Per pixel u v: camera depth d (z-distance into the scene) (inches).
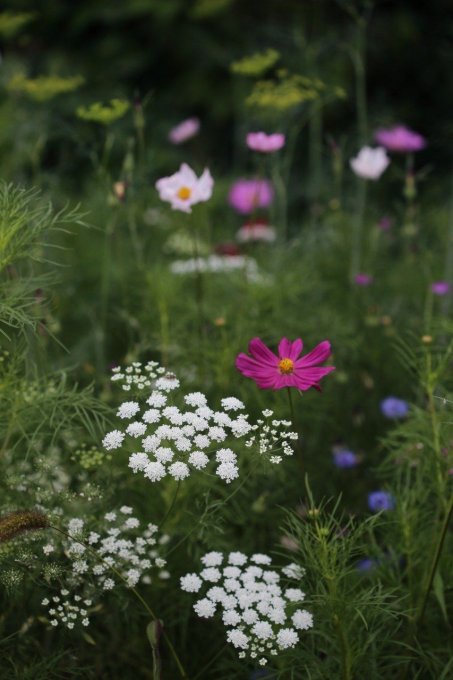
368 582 84.4
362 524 71.4
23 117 154.8
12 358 81.0
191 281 132.6
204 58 238.1
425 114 238.1
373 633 71.9
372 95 241.9
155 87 239.3
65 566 73.7
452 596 84.5
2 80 163.8
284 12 241.3
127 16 229.9
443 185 211.0
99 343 118.0
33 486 77.3
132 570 70.6
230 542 90.6
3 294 79.0
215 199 185.9
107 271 121.7
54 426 79.9
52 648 81.6
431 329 114.2
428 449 83.5
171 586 85.7
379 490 108.1
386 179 213.8
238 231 193.3
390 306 147.6
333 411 121.0
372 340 133.8
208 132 242.4
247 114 201.5
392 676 78.7
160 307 111.2
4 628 77.3
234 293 126.3
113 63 230.2
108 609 82.6
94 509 79.8
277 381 71.2
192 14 192.2
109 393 100.9
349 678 70.1
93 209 151.0
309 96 131.3
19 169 152.3
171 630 85.4
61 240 144.6
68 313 134.6
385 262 163.9
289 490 101.0
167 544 83.6
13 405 78.4
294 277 129.3
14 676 74.1
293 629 74.1
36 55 227.6
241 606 70.1
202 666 84.2
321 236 167.0
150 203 163.3
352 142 222.4
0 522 63.9
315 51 189.8
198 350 105.7
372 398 123.3
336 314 132.8
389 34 238.8
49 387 81.0
